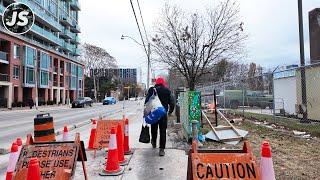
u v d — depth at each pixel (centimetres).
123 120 891
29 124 2083
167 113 916
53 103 6688
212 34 2312
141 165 748
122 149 779
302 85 1600
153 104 865
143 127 890
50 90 6788
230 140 1067
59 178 456
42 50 6266
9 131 1664
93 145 877
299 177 634
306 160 784
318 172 673
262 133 1262
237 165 392
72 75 8425
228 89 3078
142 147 981
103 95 10988
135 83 11788
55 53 7044
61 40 7931
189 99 1048
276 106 2373
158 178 645
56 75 7250
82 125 1873
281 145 991
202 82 3762
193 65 2312
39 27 6369
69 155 476
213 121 1703
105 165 753
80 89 9312
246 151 402
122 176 662
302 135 1201
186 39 2331
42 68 6244
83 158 518
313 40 2441
